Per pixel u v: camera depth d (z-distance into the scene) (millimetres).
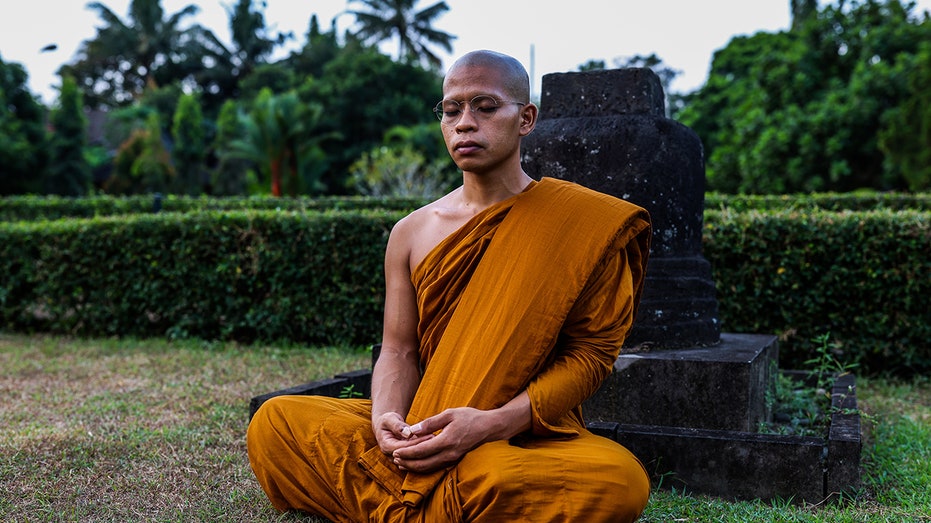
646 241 2795
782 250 6598
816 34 20141
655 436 3473
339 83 36125
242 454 3951
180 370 6230
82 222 8227
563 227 2598
